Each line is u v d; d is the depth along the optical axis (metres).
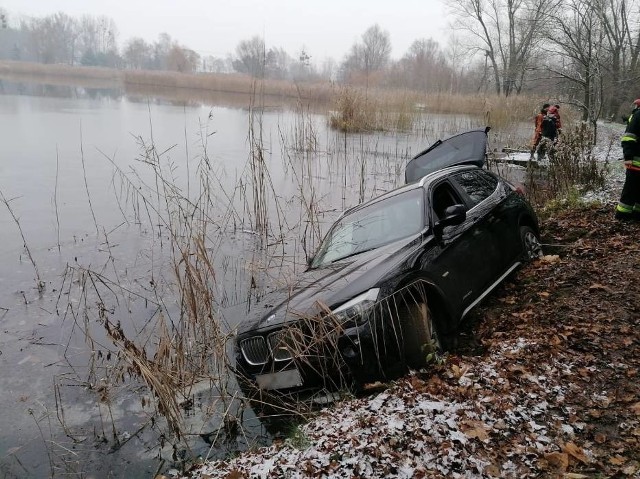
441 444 3.28
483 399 3.69
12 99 33.91
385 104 23.59
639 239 6.82
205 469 3.58
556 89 22.08
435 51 66.25
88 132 20.44
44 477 3.78
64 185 12.48
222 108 33.09
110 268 7.79
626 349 4.16
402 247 4.83
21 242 8.80
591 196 9.59
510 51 43.44
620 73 23.55
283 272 7.54
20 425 4.39
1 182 12.46
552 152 11.05
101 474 3.80
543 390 3.75
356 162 15.88
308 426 3.83
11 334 5.90
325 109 23.95
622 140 7.46
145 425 4.35
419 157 7.88
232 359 5.14
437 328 4.73
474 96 28.59
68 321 6.22
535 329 4.74
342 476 3.08
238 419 4.22
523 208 6.72
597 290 5.36
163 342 4.37
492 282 5.61
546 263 6.38
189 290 5.20
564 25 17.39
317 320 4.03
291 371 4.23
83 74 78.50
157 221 10.08
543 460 3.08
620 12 23.89
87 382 4.99
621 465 2.97
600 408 3.50
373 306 4.14
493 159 13.73
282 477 3.17
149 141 18.59
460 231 5.37
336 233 5.84
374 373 4.10
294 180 13.55
